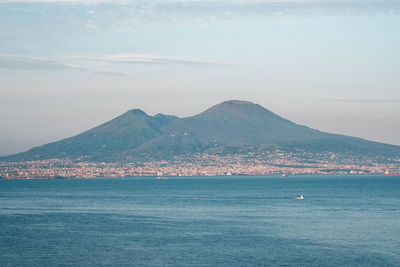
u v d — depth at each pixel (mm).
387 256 86688
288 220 135000
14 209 176000
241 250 92250
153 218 143250
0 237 107500
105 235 109750
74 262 83250
